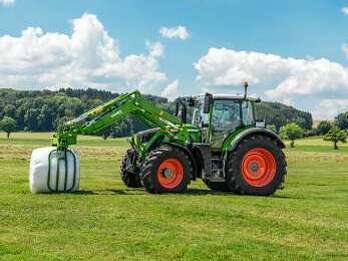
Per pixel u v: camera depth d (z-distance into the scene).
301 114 154.88
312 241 10.35
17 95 154.00
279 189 17.81
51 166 14.91
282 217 12.22
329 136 99.44
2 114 135.75
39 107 136.25
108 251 9.04
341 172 29.81
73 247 9.20
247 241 9.98
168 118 16.94
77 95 162.38
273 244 9.89
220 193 16.70
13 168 26.20
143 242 9.64
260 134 16.84
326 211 13.21
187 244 9.58
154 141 17.03
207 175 16.33
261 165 16.62
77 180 15.31
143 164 15.83
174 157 15.77
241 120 17.14
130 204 13.18
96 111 16.19
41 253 8.73
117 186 18.05
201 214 12.17
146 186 15.61
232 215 12.13
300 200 15.23
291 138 122.06
